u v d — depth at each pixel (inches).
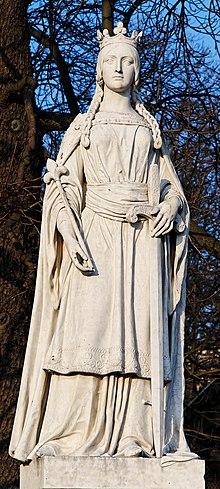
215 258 521.3
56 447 253.1
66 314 261.4
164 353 262.2
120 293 259.4
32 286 447.2
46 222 268.1
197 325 554.9
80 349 256.4
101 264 261.4
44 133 472.1
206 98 508.4
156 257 262.7
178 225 268.7
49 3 485.1
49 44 488.7
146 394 259.1
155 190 265.6
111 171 267.1
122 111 273.9
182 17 485.1
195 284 526.3
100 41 277.0
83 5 495.8
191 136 484.7
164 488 247.4
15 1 459.5
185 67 484.7
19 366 443.8
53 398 259.8
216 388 604.1
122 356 255.9
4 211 437.1
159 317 259.3
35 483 251.4
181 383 267.1
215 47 480.7
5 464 430.6
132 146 268.2
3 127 454.3
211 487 631.8
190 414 577.3
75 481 244.8
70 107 503.2
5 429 435.2
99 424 254.8
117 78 272.1
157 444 253.0
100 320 257.8
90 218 265.9
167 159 275.3
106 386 256.5
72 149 270.7
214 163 484.4
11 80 456.1
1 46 457.4
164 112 481.4
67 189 268.2
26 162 452.4
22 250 447.8
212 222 508.4
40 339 266.2
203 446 593.9
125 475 246.8
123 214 264.2
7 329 442.9
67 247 261.0
